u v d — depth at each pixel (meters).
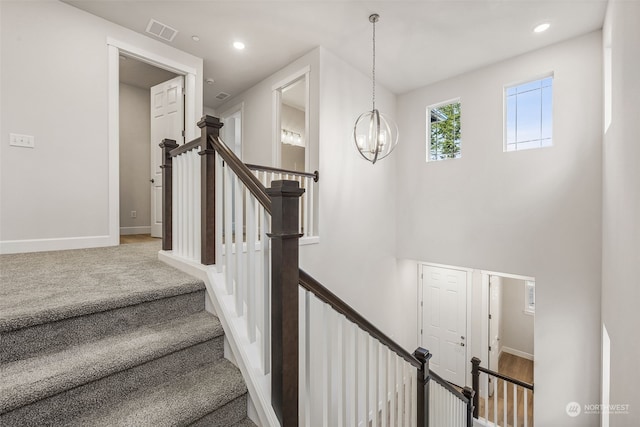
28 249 2.80
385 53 3.93
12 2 2.70
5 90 2.67
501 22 3.24
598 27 3.31
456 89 4.55
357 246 4.40
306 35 3.55
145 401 1.18
